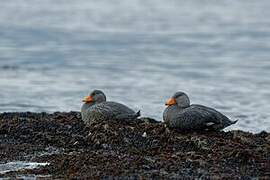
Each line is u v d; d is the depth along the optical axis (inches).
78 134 616.7
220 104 1101.1
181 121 616.1
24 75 1403.8
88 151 559.2
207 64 1621.6
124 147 569.3
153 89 1248.8
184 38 2182.6
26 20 2655.0
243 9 3284.9
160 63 1625.2
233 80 1378.0
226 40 2135.8
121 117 641.0
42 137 607.5
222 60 1694.1
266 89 1266.0
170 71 1497.3
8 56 1710.1
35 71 1467.8
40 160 538.0
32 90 1202.0
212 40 2133.4
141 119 659.4
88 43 2032.5
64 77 1387.8
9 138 610.5
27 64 1581.0
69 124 652.1
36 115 706.8
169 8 3373.5
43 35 2203.5
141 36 2231.8
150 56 1760.6
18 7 3225.9
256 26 2534.5
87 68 1530.5
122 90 1233.4
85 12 3110.2
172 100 631.2
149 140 583.8
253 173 502.6
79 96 1149.7
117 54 1795.0
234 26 2556.6
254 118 957.8
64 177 485.1
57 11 3100.4
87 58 1704.0
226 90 1250.6
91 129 616.7
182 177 484.4
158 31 2389.3
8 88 1218.6
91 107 651.5
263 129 855.1
